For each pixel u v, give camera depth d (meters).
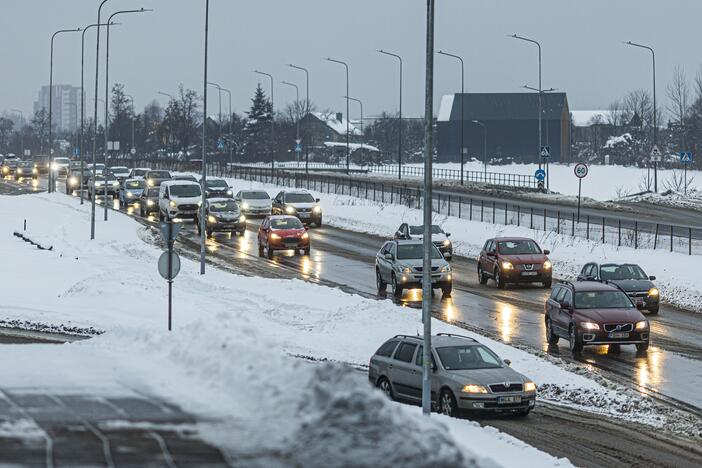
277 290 88.38
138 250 117.50
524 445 41.09
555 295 70.00
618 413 50.19
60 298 83.12
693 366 61.50
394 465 22.64
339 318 72.00
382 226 155.50
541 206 170.62
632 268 85.94
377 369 54.53
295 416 26.95
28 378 36.41
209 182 192.12
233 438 26.28
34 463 24.30
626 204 173.50
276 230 119.19
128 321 72.75
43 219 161.38
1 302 80.81
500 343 65.56
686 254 106.12
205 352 36.75
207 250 125.06
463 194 199.00
